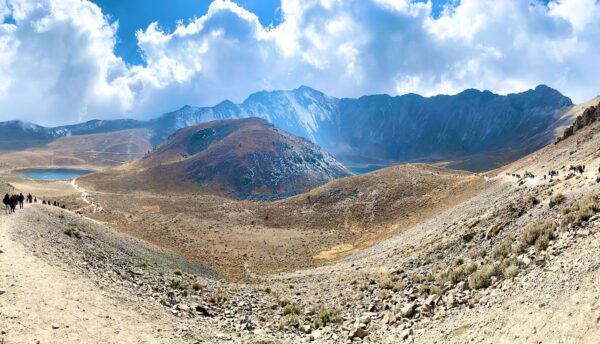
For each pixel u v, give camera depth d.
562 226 21.91
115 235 50.38
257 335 19.50
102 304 17.94
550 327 12.37
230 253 75.06
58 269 20.92
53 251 25.19
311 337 19.83
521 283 17.44
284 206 131.75
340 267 52.00
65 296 17.50
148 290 24.14
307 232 104.25
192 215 131.38
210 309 23.77
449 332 16.00
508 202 41.91
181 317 20.17
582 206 22.77
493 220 34.88
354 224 104.44
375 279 33.44
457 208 65.19
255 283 46.41
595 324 11.30
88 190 191.38
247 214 129.88
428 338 16.36
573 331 11.62
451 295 20.48
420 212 92.69
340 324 22.11
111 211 122.56
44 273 19.72
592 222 20.25
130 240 51.97
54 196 145.62
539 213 28.03
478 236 32.94
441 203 90.06
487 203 53.78
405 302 23.31
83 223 47.81
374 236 85.12
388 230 86.06
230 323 21.33
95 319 16.02
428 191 107.19
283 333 20.78
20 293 16.47
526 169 75.81
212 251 74.44
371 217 104.81
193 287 29.56
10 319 13.99
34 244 25.34
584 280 13.96
